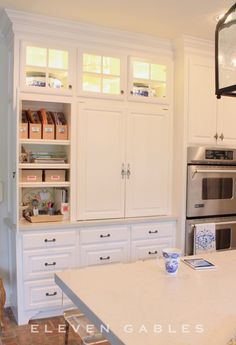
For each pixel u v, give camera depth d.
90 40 3.20
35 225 2.94
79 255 3.11
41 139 3.10
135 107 3.42
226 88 1.48
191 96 3.48
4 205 3.33
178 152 3.52
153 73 3.55
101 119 3.27
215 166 3.60
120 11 2.83
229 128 3.68
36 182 3.10
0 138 3.29
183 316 1.26
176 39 3.44
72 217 3.18
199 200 3.51
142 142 3.45
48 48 3.06
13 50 2.97
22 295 2.93
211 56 3.56
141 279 1.66
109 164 3.31
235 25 1.44
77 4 2.71
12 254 3.14
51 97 3.08
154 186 3.53
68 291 1.54
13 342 2.64
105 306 1.34
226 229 3.63
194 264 1.90
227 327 1.19
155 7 2.75
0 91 3.28
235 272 1.79
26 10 2.82
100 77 3.30
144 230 3.38
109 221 3.21
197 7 2.74
